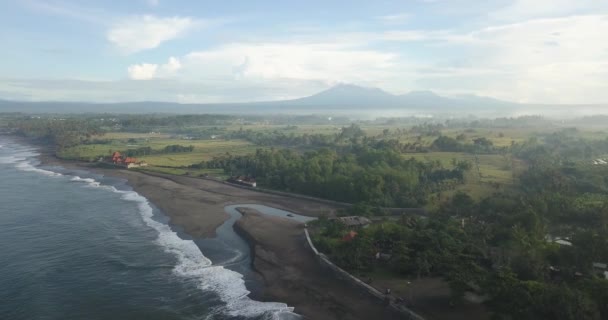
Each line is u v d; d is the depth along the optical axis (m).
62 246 81.94
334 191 120.25
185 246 83.75
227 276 69.56
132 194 129.75
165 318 56.16
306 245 81.88
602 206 89.31
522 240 68.81
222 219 103.25
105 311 57.72
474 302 56.84
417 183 122.88
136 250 80.81
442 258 66.25
